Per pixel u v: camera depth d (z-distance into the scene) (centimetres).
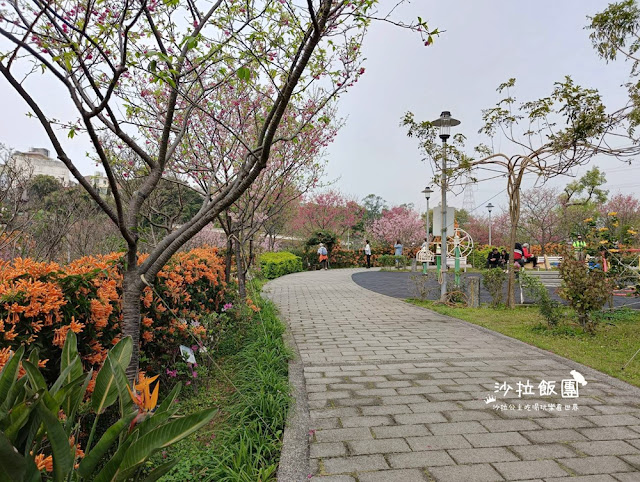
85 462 139
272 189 705
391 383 408
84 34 210
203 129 521
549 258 2133
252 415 313
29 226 584
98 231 745
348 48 328
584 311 610
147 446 136
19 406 131
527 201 2922
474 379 420
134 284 262
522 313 812
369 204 6328
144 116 443
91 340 270
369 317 795
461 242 1673
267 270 1678
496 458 263
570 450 274
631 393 381
